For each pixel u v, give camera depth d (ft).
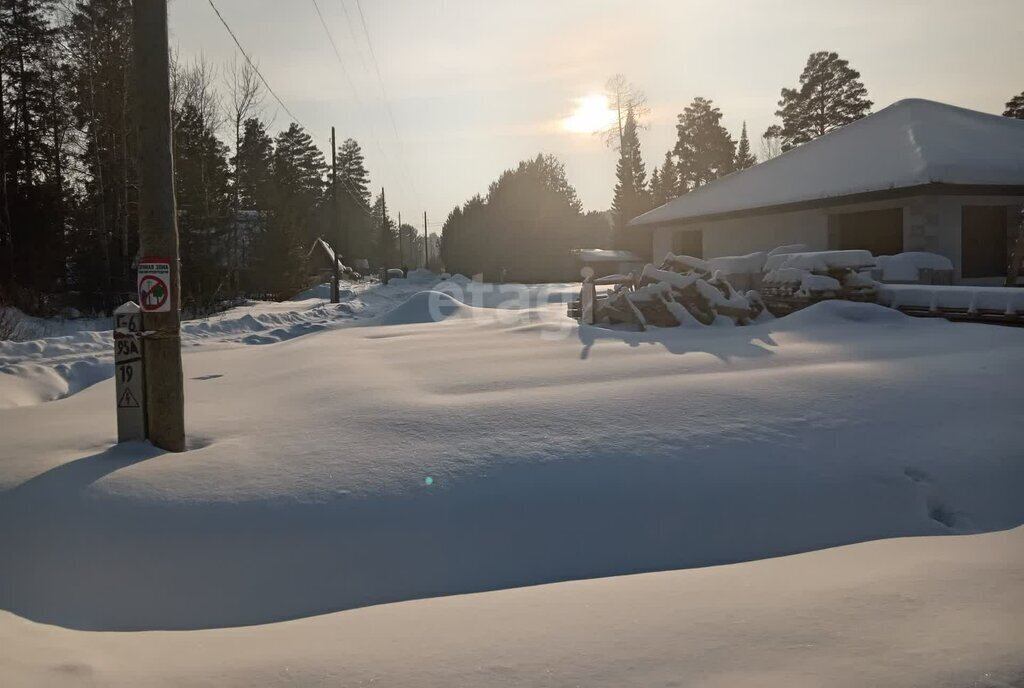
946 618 10.91
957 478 18.01
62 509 16.85
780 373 25.95
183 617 13.58
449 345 40.04
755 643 10.33
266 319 75.36
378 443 20.17
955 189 58.13
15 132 127.75
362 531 15.66
